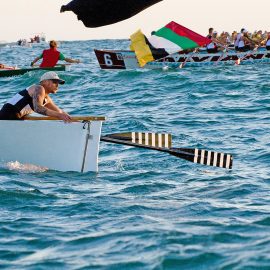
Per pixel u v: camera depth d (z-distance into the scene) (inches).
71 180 782.5
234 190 718.5
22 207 649.6
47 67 2258.9
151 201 672.4
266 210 622.2
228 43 3105.3
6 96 1877.5
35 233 562.3
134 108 1573.6
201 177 799.7
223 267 461.4
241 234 535.8
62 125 826.2
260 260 469.4
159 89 1959.9
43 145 834.2
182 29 2081.7
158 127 1253.1
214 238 525.7
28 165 839.1
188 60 2672.2
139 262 477.7
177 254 488.1
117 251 504.4
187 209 633.6
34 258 498.9
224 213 613.6
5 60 4554.6
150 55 2048.5
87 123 821.9
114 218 605.3
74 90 2007.9
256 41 2792.8
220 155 839.7
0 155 848.3
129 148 997.2
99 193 713.6
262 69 2603.3
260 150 978.7
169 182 773.3
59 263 484.4
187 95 1777.8
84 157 828.0
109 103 1686.8
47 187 740.7
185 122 1301.7
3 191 703.7
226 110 1462.8
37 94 833.5
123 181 783.1
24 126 836.0
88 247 519.2
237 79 2132.1
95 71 2559.1
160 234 539.5
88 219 604.4
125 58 2591.0
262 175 805.2
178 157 889.5
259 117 1339.8
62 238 545.6
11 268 478.9
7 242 541.0
